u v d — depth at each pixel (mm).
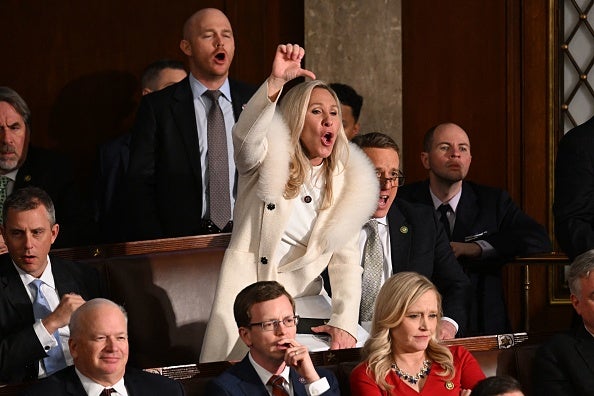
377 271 18531
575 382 16484
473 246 21297
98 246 18422
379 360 15781
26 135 21125
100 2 25750
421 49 26156
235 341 16500
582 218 19281
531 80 26156
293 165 16781
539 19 26125
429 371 16016
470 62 26172
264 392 15070
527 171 26156
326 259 17125
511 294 26094
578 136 19484
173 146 20766
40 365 16938
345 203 17125
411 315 15867
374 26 25406
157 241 18641
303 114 16812
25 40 25594
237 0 25859
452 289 19344
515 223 22000
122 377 14867
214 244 18906
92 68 25766
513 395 13648
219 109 21141
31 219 17078
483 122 26203
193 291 18297
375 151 18641
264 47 25906
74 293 17484
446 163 21828
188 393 15281
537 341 17250
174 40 25875
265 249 16672
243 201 16859
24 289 17188
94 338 14609
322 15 25344
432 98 26156
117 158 23781
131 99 25859
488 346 16969
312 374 14977
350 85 25406
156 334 17984
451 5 26172
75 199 21562
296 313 16969
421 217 19219
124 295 18000
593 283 16781
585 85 26094
